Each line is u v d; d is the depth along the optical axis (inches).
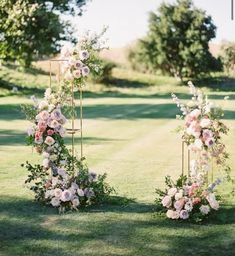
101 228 261.4
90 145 556.4
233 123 790.5
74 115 341.4
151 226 265.4
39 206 302.5
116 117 901.2
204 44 2728.8
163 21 2743.6
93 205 305.4
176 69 2709.2
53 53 1685.5
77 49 315.0
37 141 305.6
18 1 1163.3
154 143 578.2
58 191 292.2
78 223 269.9
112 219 277.1
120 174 397.1
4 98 1459.2
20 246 234.8
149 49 2797.7
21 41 1326.3
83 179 306.5
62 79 315.0
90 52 316.2
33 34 1556.3
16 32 1195.3
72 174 308.5
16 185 354.6
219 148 289.9
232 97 1617.9
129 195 328.8
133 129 719.1
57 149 309.1
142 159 469.1
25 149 517.7
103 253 226.4
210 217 281.7
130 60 2861.7
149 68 2810.0
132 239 245.1
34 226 264.5
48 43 1632.6
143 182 368.5
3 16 1186.0
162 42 2733.8
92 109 1102.4
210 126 287.9
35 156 474.6
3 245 236.1
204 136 281.7
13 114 947.3
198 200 276.2
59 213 287.1
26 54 1572.3
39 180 369.4
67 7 1708.9
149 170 415.2
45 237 247.4
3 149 518.0
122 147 545.0
